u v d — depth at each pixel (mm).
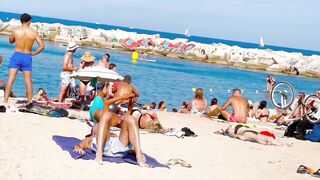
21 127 8570
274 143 10672
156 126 10477
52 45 51750
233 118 13875
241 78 42812
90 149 7504
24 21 10953
